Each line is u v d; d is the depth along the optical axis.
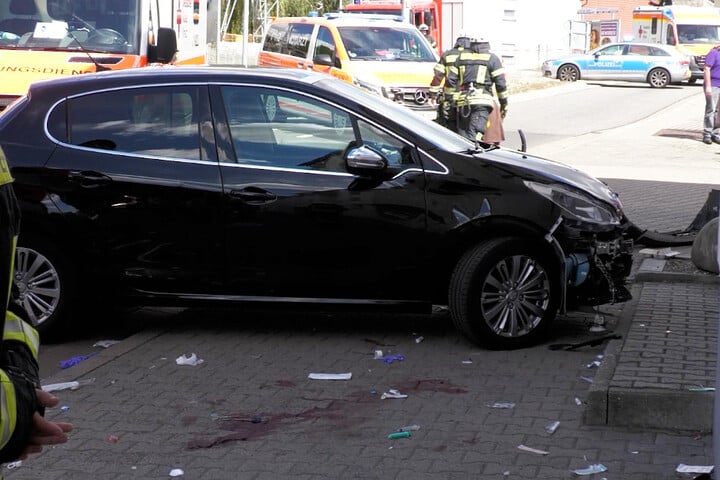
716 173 20.30
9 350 2.80
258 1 53.88
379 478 5.91
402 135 8.38
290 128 8.47
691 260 10.58
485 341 8.27
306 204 8.30
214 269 8.43
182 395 7.35
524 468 6.02
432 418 6.85
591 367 7.86
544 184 8.41
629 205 15.77
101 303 8.66
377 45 23.56
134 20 14.69
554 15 65.69
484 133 17.44
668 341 7.86
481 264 8.13
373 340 8.71
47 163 8.52
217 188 8.36
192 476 5.97
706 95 25.91
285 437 6.55
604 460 6.11
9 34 14.57
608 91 47.75
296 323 9.29
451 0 53.66
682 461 6.10
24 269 8.55
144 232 8.45
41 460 6.19
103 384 7.58
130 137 8.58
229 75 8.62
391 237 8.28
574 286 8.49
